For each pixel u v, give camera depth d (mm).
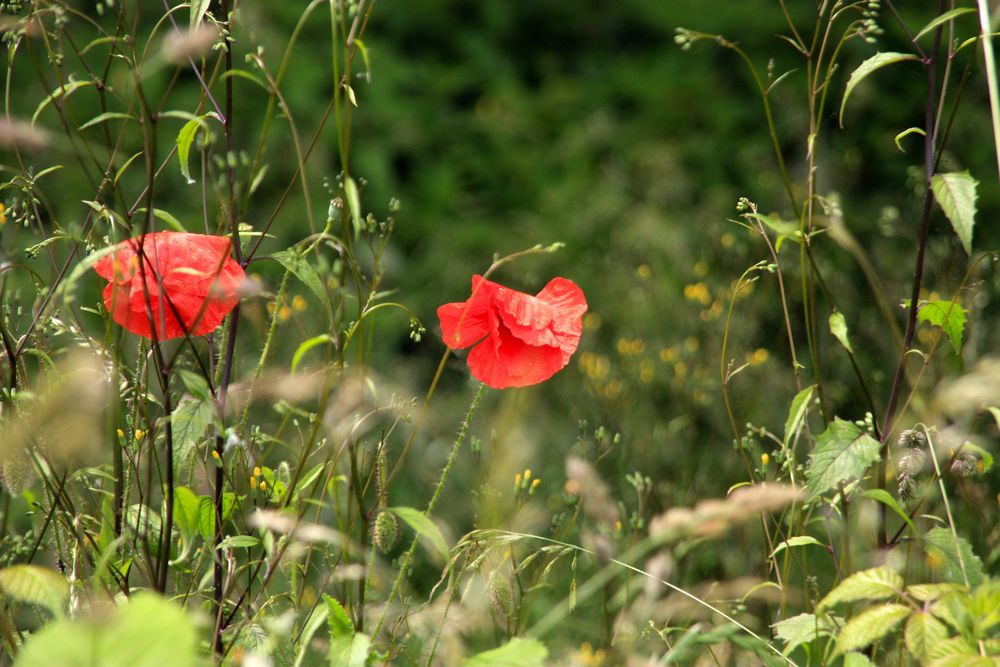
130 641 1478
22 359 1688
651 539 1624
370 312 1624
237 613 1682
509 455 1809
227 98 1668
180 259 1619
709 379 2342
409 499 2213
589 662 1808
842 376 2492
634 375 2422
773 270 1731
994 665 1547
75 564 1647
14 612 1687
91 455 1686
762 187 3381
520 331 1658
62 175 2910
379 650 1701
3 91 3100
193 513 1643
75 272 1571
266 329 1858
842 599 1596
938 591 1588
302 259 1622
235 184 1618
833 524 1800
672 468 2131
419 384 2822
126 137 3074
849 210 3244
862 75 1686
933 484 1703
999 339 2283
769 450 2213
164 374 1605
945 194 1658
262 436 1661
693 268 2889
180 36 1581
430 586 1963
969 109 3445
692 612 1786
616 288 2850
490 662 1590
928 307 1705
